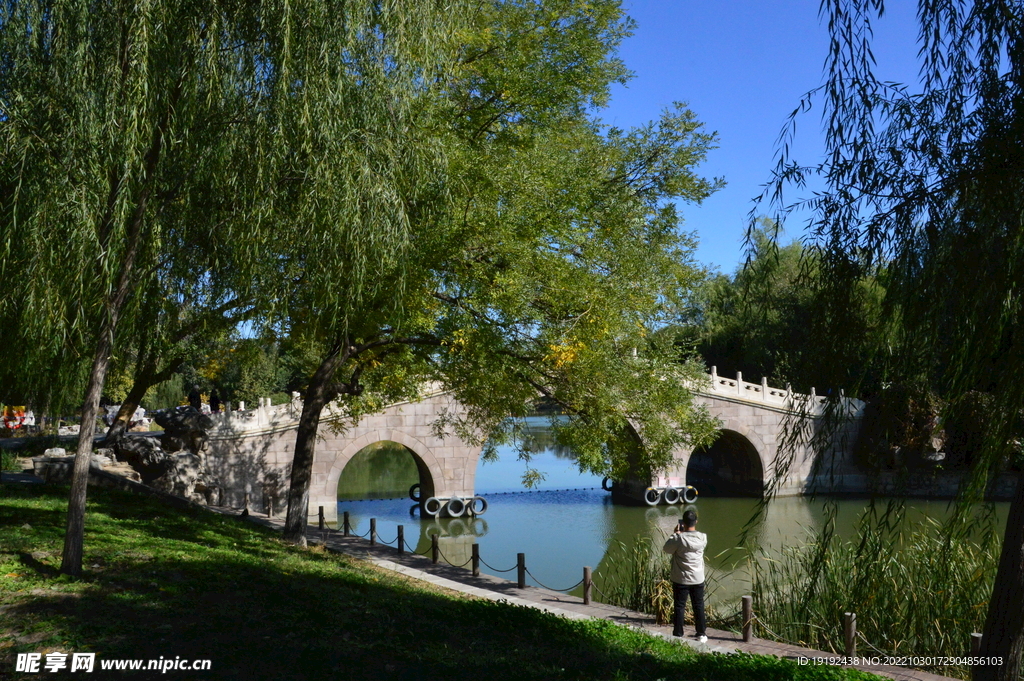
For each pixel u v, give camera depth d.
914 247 5.87
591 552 25.66
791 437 6.52
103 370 9.47
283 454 30.92
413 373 18.00
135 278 9.54
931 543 12.23
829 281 6.27
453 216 12.42
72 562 9.30
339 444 31.72
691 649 9.77
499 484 45.06
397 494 39.72
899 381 6.06
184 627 7.89
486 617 10.04
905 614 11.59
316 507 31.20
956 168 5.80
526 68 14.50
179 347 13.19
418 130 10.98
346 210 9.24
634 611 13.11
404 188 10.85
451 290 14.16
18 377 9.60
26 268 8.01
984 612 11.10
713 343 43.22
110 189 8.55
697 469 51.22
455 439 33.34
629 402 16.16
